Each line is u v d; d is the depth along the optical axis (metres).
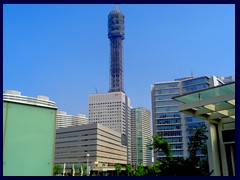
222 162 15.75
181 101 14.64
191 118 106.12
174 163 16.38
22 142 6.30
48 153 6.62
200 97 13.41
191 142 25.34
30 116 6.56
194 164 16.19
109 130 127.31
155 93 116.19
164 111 112.50
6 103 6.24
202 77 107.38
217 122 16.41
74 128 117.44
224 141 15.91
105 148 119.69
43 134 6.66
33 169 6.29
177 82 113.62
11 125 6.21
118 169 91.88
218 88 12.91
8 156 6.04
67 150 116.75
